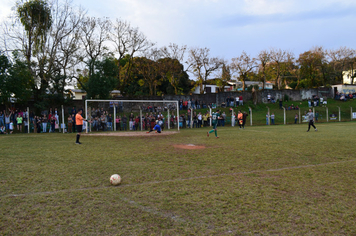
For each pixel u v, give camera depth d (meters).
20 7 28.33
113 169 7.23
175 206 4.54
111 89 32.19
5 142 13.71
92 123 23.88
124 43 41.03
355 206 4.54
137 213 4.25
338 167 7.43
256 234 3.59
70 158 8.88
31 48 29.58
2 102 24.20
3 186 5.59
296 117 35.88
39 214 4.18
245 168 7.36
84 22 33.50
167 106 28.98
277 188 5.53
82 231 3.63
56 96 29.20
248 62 53.03
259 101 44.50
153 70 47.41
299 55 64.12
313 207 4.51
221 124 32.50
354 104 45.78
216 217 4.12
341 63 62.53
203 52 50.06
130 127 25.58
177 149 10.98
